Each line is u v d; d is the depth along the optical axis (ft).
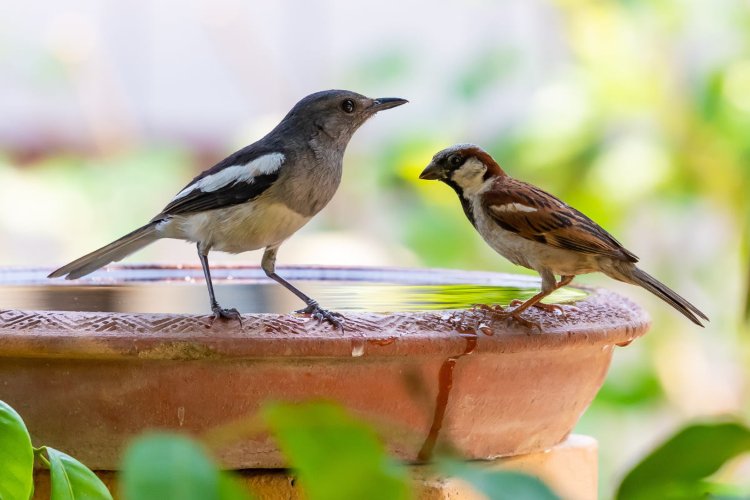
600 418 45.96
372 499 11.83
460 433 21.62
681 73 45.01
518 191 25.82
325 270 32.35
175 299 29.35
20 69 61.77
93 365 19.79
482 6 53.93
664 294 24.63
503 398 21.65
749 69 44.24
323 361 19.94
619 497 14.57
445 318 20.74
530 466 23.31
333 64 64.34
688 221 48.08
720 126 44.01
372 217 55.01
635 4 45.11
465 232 47.83
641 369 45.88
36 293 30.12
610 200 44.32
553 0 46.55
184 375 19.80
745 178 43.68
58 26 62.28
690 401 46.47
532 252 25.49
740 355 46.93
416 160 48.14
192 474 11.80
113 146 62.49
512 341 20.58
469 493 21.22
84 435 20.39
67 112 62.90
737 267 45.42
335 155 26.53
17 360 19.86
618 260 24.89
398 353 19.85
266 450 20.71
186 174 63.62
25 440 16.24
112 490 20.88
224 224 24.80
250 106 67.26
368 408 20.65
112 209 59.36
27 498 16.28
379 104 26.84
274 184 24.89
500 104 49.55
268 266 26.14
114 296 29.78
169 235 25.66
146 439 11.99
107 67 63.10
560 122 44.86
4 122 62.28
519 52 49.39
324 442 11.79
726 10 44.88
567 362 22.20
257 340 19.30
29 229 57.11
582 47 45.68
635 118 44.88
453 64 53.06
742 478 34.76
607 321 22.68
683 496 14.46
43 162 62.03
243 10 63.05
